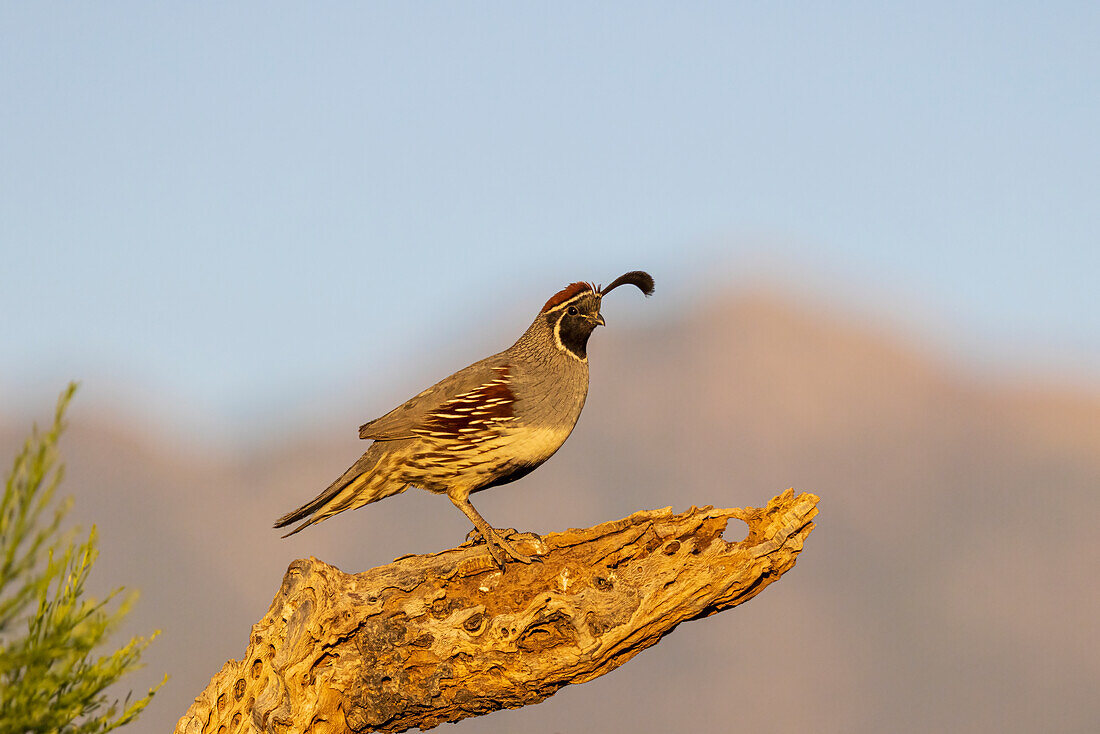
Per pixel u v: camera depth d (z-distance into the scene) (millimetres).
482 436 6520
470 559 5836
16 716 3426
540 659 5617
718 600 5773
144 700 3719
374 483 6707
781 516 5871
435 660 5602
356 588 5645
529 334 6902
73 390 3238
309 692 5477
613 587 5703
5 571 3182
